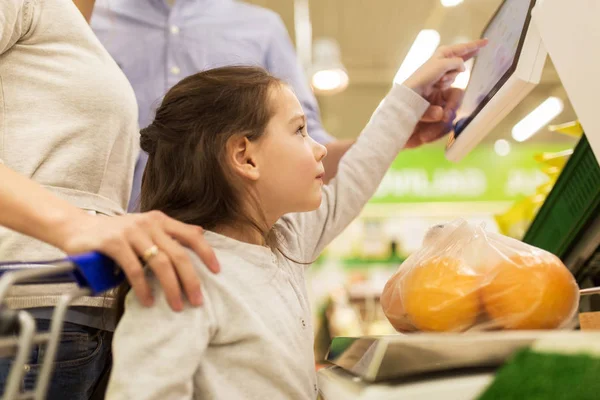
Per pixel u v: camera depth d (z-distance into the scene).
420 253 0.92
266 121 0.96
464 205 5.23
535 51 0.99
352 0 4.83
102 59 1.07
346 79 4.55
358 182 1.25
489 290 0.79
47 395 0.90
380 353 0.63
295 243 1.11
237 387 0.80
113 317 0.98
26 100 0.97
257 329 0.82
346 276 5.09
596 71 0.79
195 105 0.98
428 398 0.60
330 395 0.73
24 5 0.97
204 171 0.95
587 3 0.81
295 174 0.95
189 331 0.76
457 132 1.30
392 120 1.30
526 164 5.25
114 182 1.06
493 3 4.74
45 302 0.88
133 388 0.72
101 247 0.69
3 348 0.60
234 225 0.95
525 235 1.24
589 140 0.83
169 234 0.78
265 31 1.89
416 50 4.00
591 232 1.04
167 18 1.77
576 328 0.92
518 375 0.58
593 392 0.55
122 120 1.06
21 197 0.73
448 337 0.62
